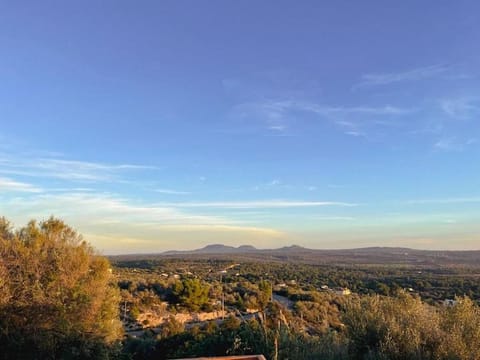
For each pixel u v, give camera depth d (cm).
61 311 1355
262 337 958
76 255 1469
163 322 3769
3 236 1436
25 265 1384
